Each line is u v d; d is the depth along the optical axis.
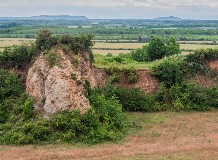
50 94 29.84
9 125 29.12
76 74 30.98
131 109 37.03
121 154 24.45
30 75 32.38
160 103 37.62
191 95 38.16
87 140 27.22
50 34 33.44
